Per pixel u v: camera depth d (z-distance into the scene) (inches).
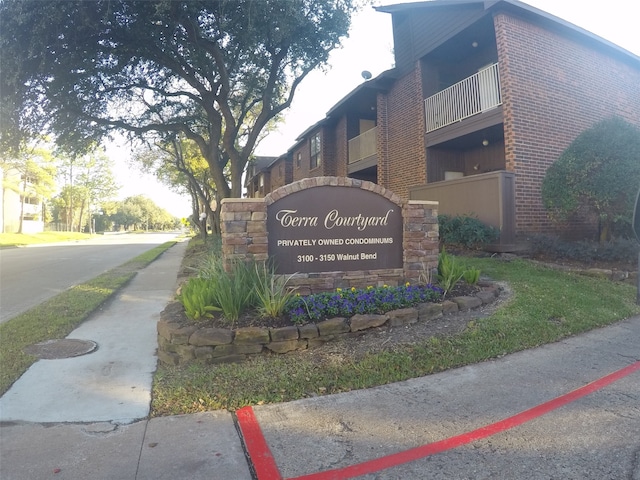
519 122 421.7
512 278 315.6
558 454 120.6
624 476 110.3
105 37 440.1
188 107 676.7
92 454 124.3
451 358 189.5
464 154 580.7
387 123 644.1
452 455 121.4
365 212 260.2
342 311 217.6
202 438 133.3
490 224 411.8
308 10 459.8
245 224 235.3
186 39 477.1
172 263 657.0
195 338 189.9
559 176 363.9
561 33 460.4
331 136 847.7
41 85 438.3
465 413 145.6
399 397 159.0
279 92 619.8
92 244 1408.7
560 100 451.2
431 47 541.6
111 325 269.0
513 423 138.0
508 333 214.7
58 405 155.8
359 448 126.3
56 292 411.5
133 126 586.6
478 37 507.8
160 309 315.9
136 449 127.0
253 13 411.5
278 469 116.6
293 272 245.3
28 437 134.0
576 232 448.5
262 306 216.2
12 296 392.5
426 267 273.7
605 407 147.6
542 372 178.2
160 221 5644.7
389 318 215.0
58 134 539.5
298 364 183.5
